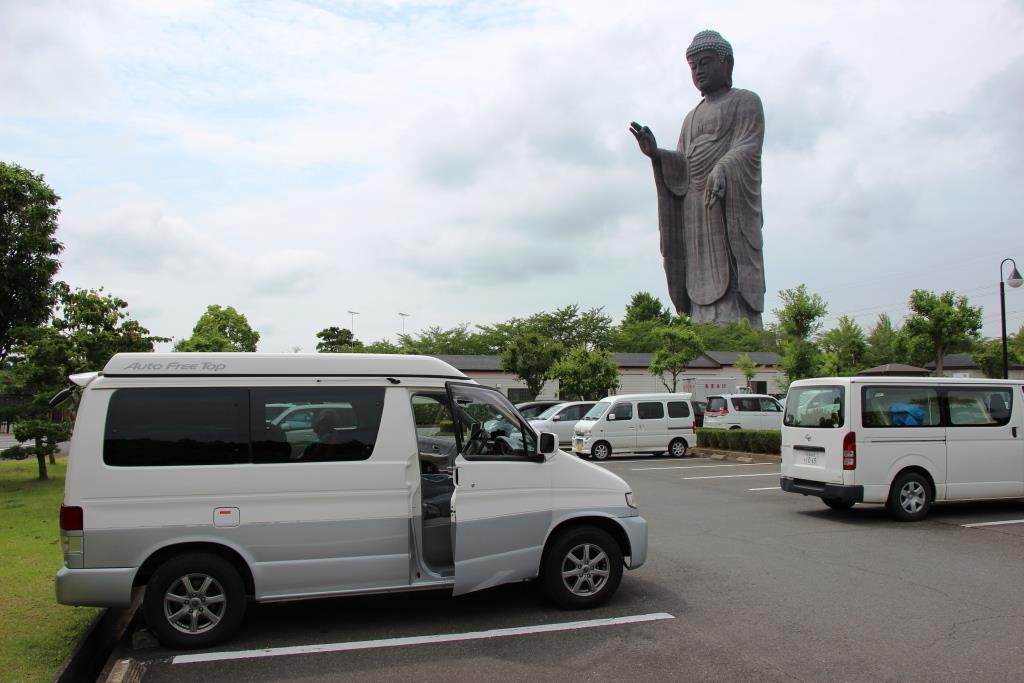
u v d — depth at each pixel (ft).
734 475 53.31
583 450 66.69
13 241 47.26
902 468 33.37
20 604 20.04
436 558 19.84
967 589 21.65
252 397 17.70
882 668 15.38
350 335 189.57
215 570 17.21
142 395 17.21
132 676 15.38
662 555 26.40
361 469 17.98
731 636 17.53
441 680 15.14
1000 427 34.83
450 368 19.40
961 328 102.42
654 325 202.08
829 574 23.52
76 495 16.56
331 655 16.67
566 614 19.44
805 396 35.65
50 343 47.21
